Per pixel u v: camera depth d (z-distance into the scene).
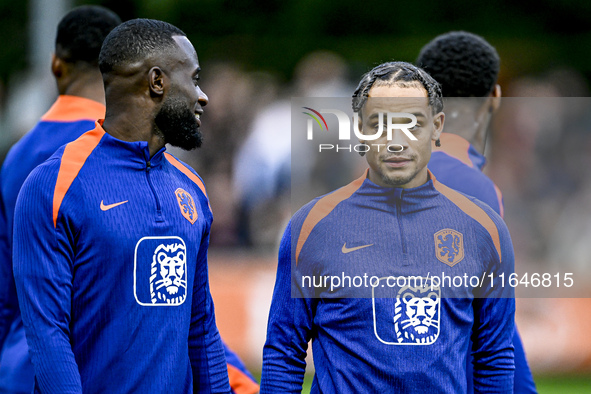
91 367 9.04
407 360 9.07
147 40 9.35
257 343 22.44
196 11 39.44
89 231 8.91
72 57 12.62
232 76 32.47
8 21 42.28
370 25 40.72
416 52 38.16
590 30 40.75
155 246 9.20
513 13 40.97
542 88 36.81
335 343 9.23
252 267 23.56
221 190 27.53
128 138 9.38
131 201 9.15
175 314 9.37
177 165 10.12
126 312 9.04
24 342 12.12
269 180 26.88
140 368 9.09
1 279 12.57
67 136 12.20
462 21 40.84
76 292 8.98
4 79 40.38
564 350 21.12
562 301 21.03
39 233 8.80
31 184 8.97
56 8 30.03
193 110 9.63
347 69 31.14
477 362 9.62
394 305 9.20
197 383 10.19
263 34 40.06
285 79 38.12
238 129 29.58
